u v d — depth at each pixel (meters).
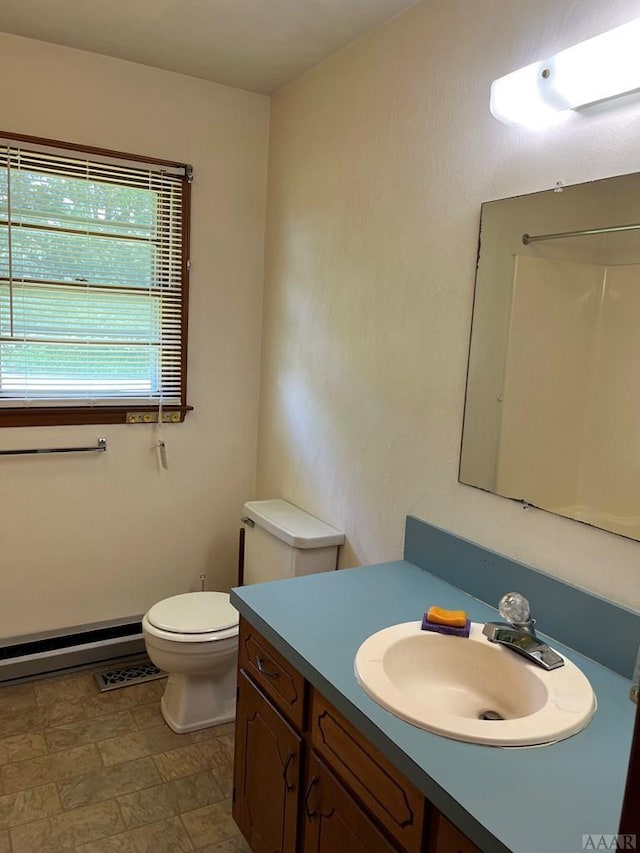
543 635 1.50
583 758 1.04
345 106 2.25
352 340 2.26
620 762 1.03
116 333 2.66
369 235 2.14
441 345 1.84
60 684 2.63
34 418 2.52
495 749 1.05
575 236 1.42
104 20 2.15
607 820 0.90
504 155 1.60
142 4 2.02
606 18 1.34
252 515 2.60
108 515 2.75
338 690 1.21
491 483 1.67
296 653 1.36
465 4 1.70
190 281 2.78
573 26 1.41
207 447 2.94
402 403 2.01
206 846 1.84
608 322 1.35
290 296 2.69
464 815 0.91
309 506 2.58
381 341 2.10
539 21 1.49
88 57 2.42
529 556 1.57
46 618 2.68
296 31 2.14
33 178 2.40
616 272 1.33
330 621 1.51
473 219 1.70
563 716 1.13
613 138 1.33
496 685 1.38
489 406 1.67
